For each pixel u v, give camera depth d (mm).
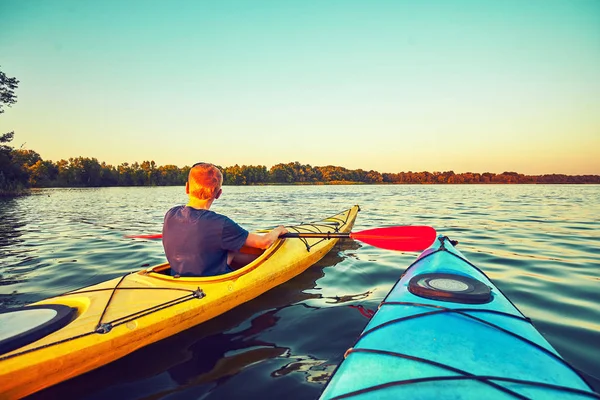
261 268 3234
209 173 2559
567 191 31078
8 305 3076
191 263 2648
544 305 2934
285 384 1833
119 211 13094
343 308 2924
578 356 2064
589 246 5520
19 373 1641
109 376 1933
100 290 2461
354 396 1263
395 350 1539
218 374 1948
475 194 25781
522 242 5891
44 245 5930
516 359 1443
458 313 1791
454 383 1278
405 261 4594
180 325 2412
